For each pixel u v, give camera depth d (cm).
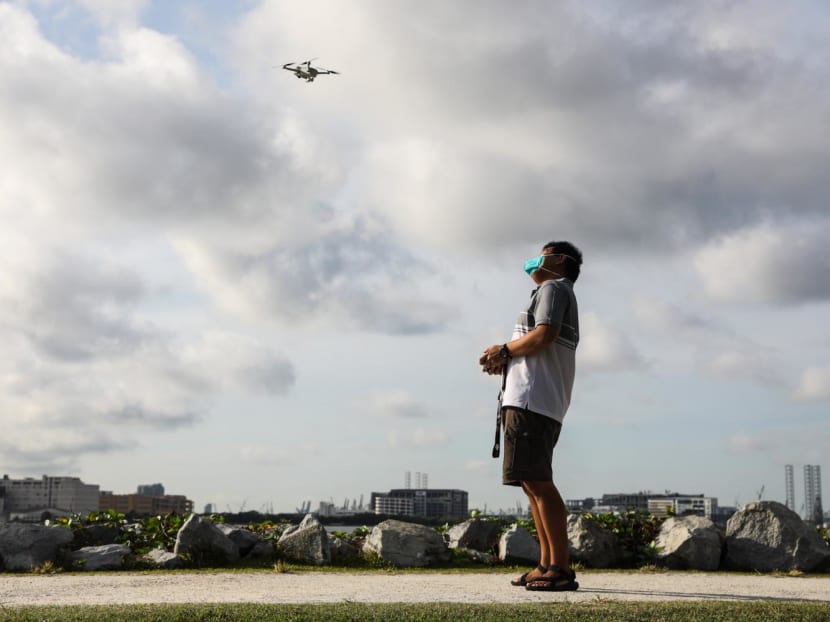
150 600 668
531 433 691
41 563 968
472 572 997
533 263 747
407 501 14925
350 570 1005
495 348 711
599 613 530
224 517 1284
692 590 759
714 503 10512
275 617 508
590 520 1169
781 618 532
